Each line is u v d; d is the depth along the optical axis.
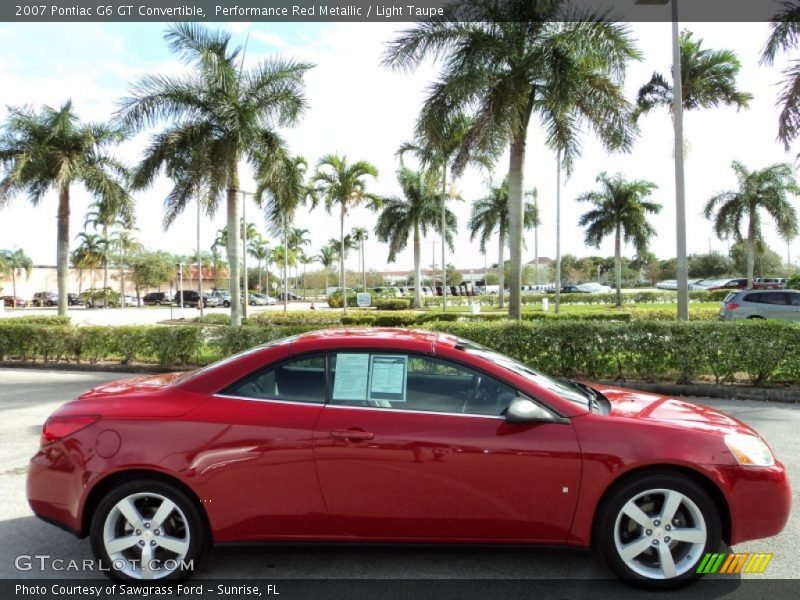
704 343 8.71
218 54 15.61
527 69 12.95
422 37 13.26
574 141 14.83
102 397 3.50
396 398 3.27
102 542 3.17
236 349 11.45
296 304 59.19
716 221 34.78
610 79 13.56
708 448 3.08
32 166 19.20
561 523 3.07
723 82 20.33
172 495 3.13
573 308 37.91
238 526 3.14
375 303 44.06
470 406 3.25
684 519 3.12
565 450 3.05
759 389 8.45
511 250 14.12
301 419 3.17
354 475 3.09
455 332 9.80
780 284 46.56
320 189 30.80
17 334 12.92
